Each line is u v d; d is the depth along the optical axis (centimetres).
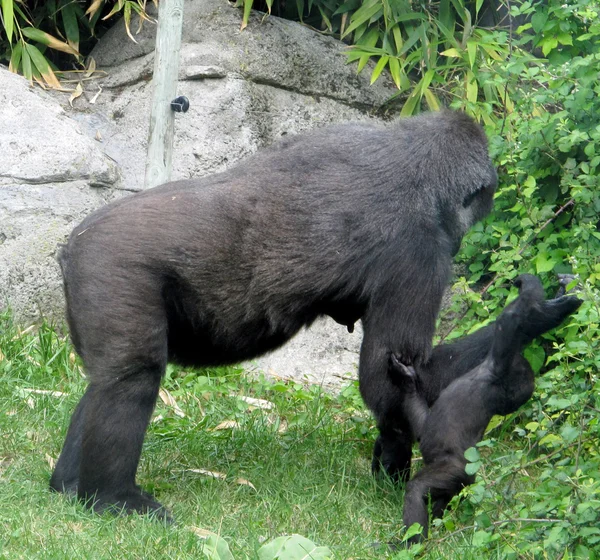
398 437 1020
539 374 1281
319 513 945
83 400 970
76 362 1285
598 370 976
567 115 1255
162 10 1273
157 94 1282
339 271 905
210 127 1477
